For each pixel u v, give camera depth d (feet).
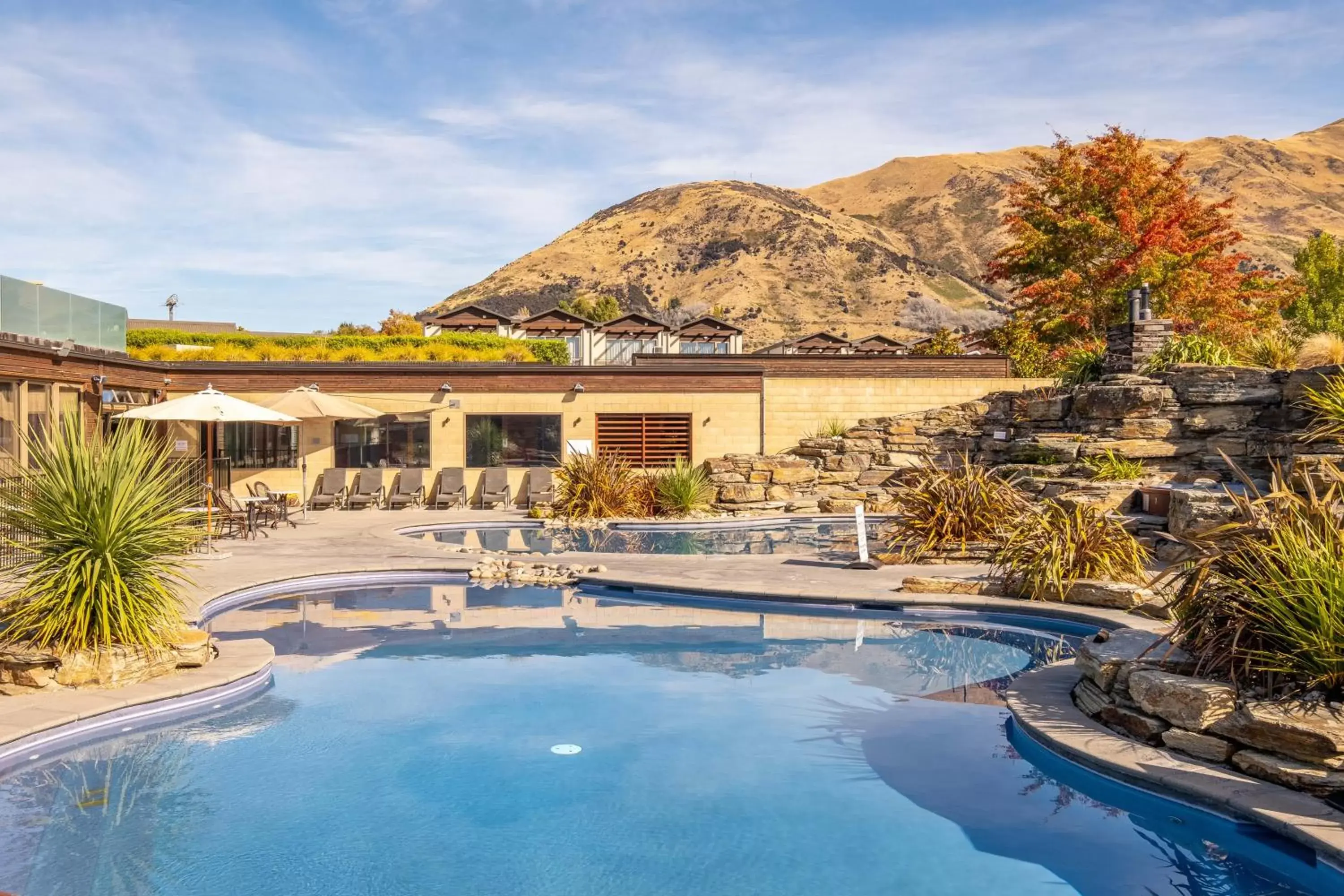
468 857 19.70
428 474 83.71
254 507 65.16
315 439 82.48
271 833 20.71
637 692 31.53
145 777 23.85
